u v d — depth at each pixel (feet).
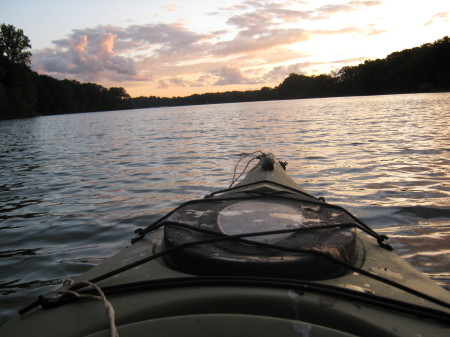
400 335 3.91
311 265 4.83
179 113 170.19
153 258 5.30
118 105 373.40
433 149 30.04
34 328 4.17
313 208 6.63
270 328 3.84
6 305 9.23
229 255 4.99
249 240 5.17
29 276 10.87
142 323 3.96
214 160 31.30
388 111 88.48
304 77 445.37
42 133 78.28
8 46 215.92
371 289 4.74
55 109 265.75
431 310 4.19
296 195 7.48
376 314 4.20
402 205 15.80
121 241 13.42
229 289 4.46
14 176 28.45
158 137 55.98
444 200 16.17
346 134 45.50
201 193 19.98
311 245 5.22
